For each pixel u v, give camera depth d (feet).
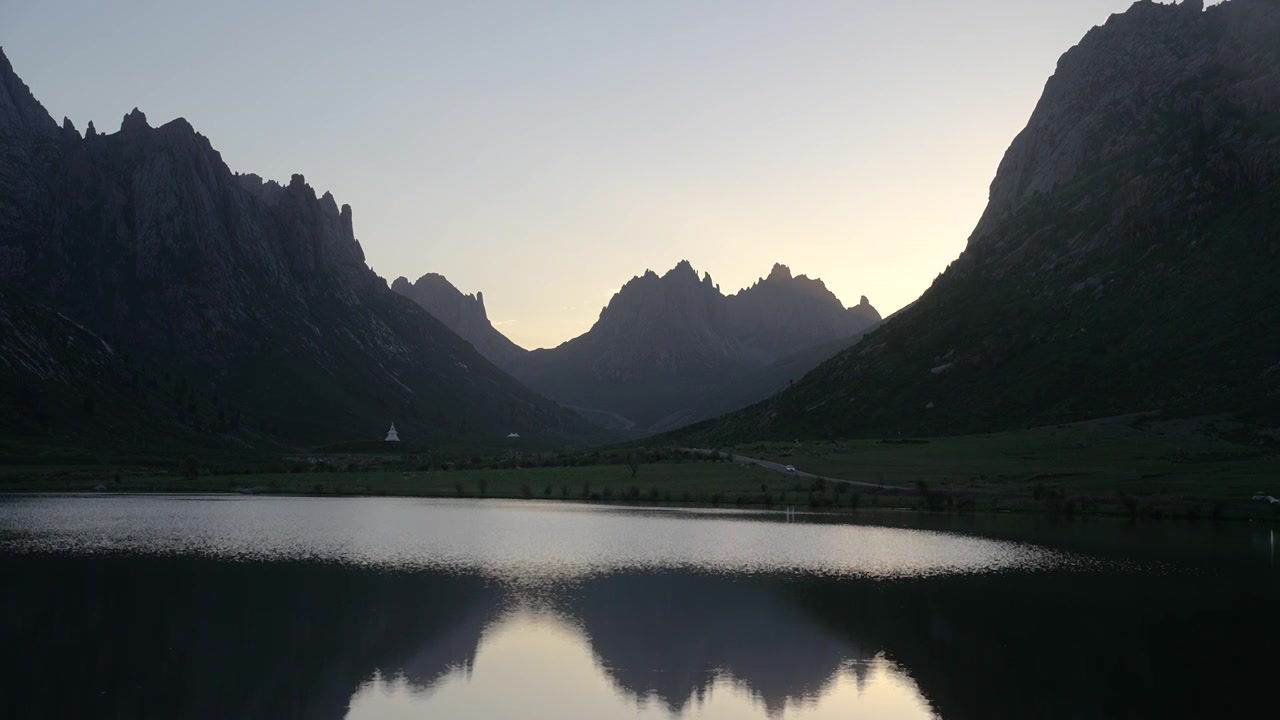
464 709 165.48
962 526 411.54
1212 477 504.02
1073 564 311.27
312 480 646.74
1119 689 178.70
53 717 156.87
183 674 181.57
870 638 214.48
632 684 180.24
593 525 413.39
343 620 225.56
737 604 247.91
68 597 247.50
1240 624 229.04
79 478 643.86
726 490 545.44
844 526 410.72
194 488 595.47
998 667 192.95
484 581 275.80
